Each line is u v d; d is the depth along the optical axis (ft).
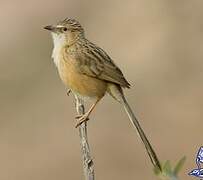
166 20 71.56
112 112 58.80
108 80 30.55
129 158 54.29
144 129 57.67
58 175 53.93
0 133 59.47
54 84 65.77
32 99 64.13
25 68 68.74
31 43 72.18
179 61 67.15
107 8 75.05
